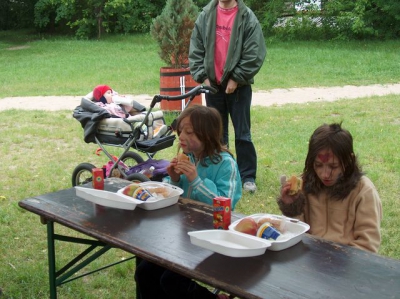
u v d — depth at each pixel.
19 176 6.39
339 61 16.27
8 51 21.91
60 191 3.30
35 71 16.34
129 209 2.93
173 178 3.25
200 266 2.27
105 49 21.36
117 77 14.56
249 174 5.77
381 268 2.23
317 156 2.73
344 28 21.58
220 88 5.63
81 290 3.82
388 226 4.90
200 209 2.94
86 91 12.53
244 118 5.63
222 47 5.47
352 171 2.79
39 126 8.84
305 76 14.14
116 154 7.16
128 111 5.80
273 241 2.37
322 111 9.65
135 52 20.22
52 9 27.19
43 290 3.84
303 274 2.18
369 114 9.38
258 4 23.56
